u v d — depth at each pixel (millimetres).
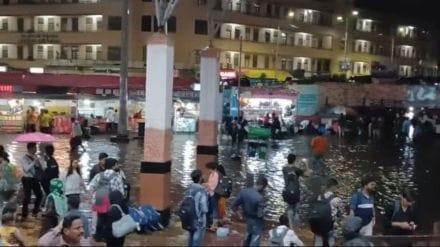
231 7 77875
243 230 14836
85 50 71688
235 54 78625
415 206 20109
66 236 10773
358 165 30234
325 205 12617
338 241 13398
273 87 49938
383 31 105188
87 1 71062
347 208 17453
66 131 41438
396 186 24141
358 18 99688
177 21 70750
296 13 88250
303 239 14258
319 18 92250
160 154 15227
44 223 14750
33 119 40188
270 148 37625
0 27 76000
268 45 82938
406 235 12984
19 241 12312
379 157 34531
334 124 50625
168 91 15328
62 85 46125
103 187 11969
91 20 71438
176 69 62750
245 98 47500
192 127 46281
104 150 32469
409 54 111625
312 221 12461
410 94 55406
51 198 13227
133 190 19984
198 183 12938
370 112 52125
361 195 12680
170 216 16203
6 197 15789
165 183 15289
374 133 48969
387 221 13641
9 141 35125
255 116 47906
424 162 32781
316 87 51625
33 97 42594
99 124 43375
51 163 15781
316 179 24594
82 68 58719
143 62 63281
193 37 71250
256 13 81312
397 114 50500
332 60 94625
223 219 15266
